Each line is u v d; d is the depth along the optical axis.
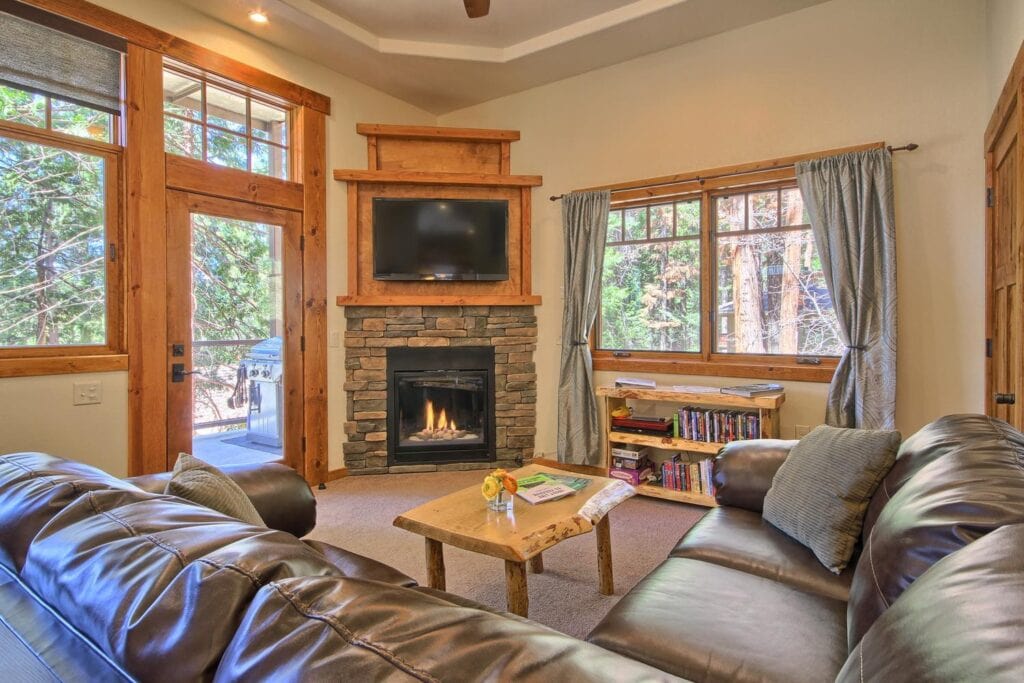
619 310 4.32
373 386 4.36
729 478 2.22
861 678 0.55
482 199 4.49
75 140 2.93
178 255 3.36
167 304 3.31
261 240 3.84
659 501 3.69
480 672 0.45
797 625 1.30
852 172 3.21
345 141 4.34
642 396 3.69
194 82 3.52
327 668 0.46
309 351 4.10
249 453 3.75
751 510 2.14
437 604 0.57
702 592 1.47
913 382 3.15
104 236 3.06
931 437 1.61
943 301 3.07
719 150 3.78
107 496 0.93
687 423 3.61
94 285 3.03
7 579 0.87
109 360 3.03
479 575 2.59
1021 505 0.94
